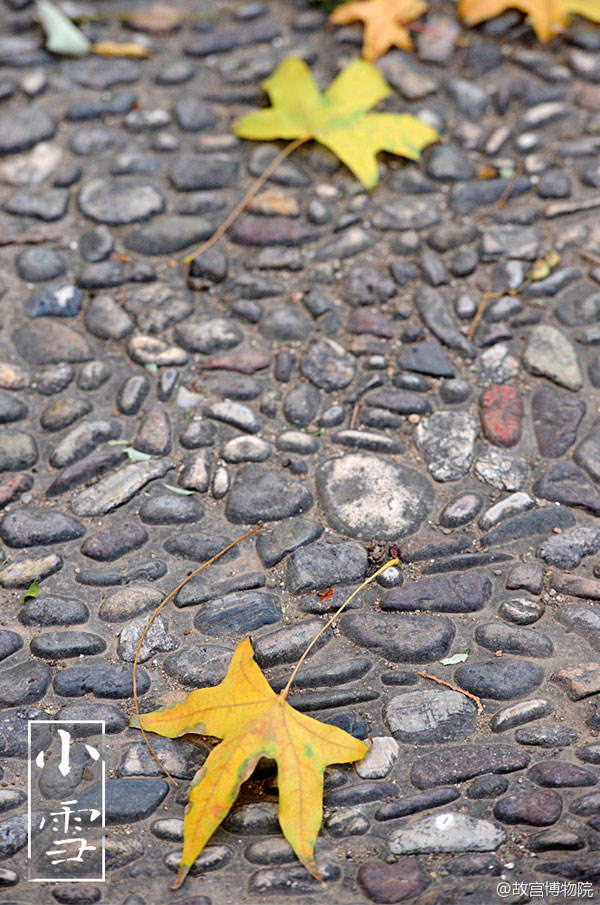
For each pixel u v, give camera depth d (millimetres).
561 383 2404
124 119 3051
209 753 1770
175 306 2584
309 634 1941
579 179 2875
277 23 3348
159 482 2229
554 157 2932
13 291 2611
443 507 2172
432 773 1736
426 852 1631
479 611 1994
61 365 2457
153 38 3309
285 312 2570
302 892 1578
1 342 2504
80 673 1893
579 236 2723
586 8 3195
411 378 2416
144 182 2875
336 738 1704
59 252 2699
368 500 2180
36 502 2197
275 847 1642
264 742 1678
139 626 1966
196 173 2895
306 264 2688
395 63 3203
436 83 3141
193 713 1761
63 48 3191
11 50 3221
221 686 1784
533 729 1791
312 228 2766
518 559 2076
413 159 2869
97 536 2121
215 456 2279
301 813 1612
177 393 2402
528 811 1662
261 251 2715
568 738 1775
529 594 2012
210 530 2141
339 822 1676
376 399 2375
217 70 3203
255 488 2205
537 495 2188
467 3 3268
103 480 2229
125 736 1811
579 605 1982
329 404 2377
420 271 2658
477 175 2889
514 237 2725
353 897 1568
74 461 2262
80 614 1984
